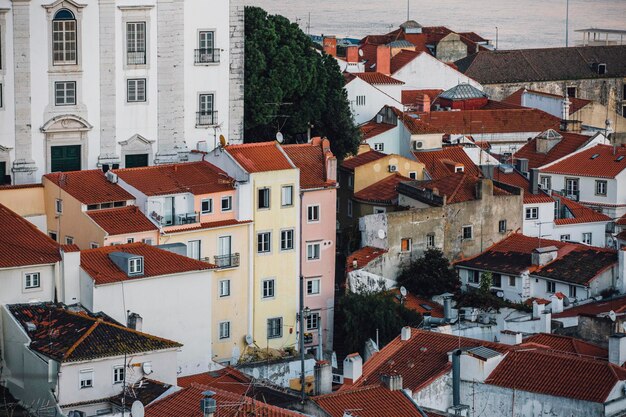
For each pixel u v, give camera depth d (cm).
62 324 13962
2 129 17812
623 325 15238
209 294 15575
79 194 16700
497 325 16600
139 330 14725
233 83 18988
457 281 18688
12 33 17750
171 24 18525
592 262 18675
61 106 18062
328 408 12481
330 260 17800
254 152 17425
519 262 18925
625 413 12950
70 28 18038
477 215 19400
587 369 13175
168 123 18650
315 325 17725
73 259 15012
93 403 13275
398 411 12556
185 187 16862
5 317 14212
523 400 13125
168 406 12150
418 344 13925
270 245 17225
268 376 15350
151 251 15588
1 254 14938
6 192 16862
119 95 18362
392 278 18750
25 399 13725
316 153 18075
